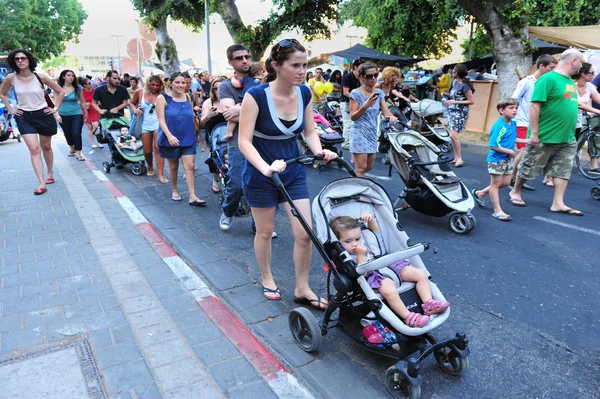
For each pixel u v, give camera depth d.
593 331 3.27
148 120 7.47
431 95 14.59
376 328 2.76
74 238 4.81
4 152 10.05
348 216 3.00
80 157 8.88
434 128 8.49
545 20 15.91
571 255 4.55
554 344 3.12
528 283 4.00
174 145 5.91
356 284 2.72
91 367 2.75
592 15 15.34
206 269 4.23
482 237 5.09
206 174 8.16
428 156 5.83
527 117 6.70
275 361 2.86
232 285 3.93
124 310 3.40
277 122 3.04
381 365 2.88
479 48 22.39
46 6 40.91
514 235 5.12
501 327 3.32
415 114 9.23
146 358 2.85
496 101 11.80
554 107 5.43
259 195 3.23
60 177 7.44
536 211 5.94
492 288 3.92
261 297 3.72
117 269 4.09
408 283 2.84
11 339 3.01
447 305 2.68
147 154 7.76
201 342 3.03
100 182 7.23
